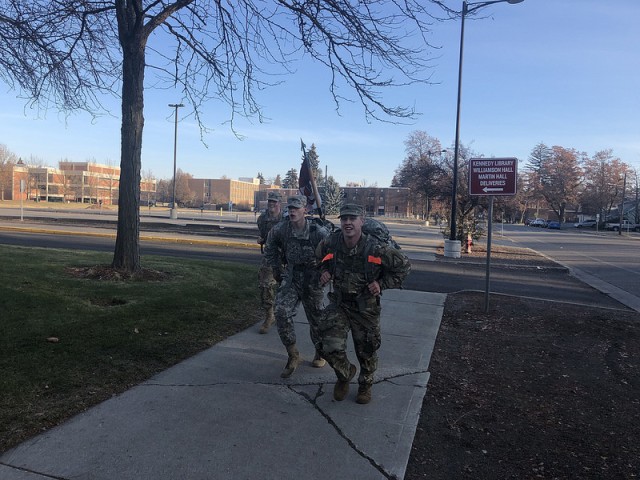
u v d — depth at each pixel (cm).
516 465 334
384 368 507
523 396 456
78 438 330
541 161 10350
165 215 4975
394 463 323
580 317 795
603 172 8712
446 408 421
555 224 8475
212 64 945
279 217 605
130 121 833
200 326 602
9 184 10306
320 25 819
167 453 320
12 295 625
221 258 1523
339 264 396
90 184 11012
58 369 427
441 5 831
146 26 830
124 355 480
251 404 401
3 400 365
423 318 743
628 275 1645
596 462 340
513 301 924
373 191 11400
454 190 1941
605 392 474
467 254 2144
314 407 402
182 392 415
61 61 982
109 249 1559
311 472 308
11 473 288
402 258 390
